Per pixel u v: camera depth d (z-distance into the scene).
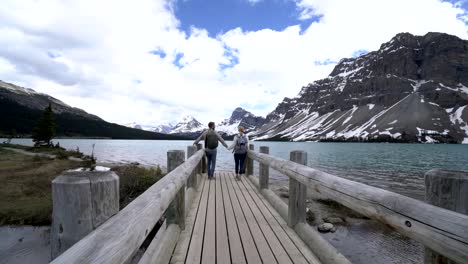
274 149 81.19
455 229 1.05
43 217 11.05
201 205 5.63
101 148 76.31
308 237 3.51
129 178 13.29
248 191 7.25
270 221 4.53
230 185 8.17
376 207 1.64
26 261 8.16
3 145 50.97
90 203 1.23
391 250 8.86
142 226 1.33
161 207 1.82
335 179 2.33
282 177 22.70
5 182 16.38
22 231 10.20
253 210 5.27
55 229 1.23
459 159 49.94
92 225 1.23
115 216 1.22
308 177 2.97
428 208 1.25
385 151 77.44
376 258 8.39
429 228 1.18
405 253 8.67
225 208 5.41
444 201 1.66
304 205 4.08
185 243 3.55
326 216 11.58
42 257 8.39
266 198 6.27
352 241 9.45
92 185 1.23
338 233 10.05
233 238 3.75
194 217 4.74
